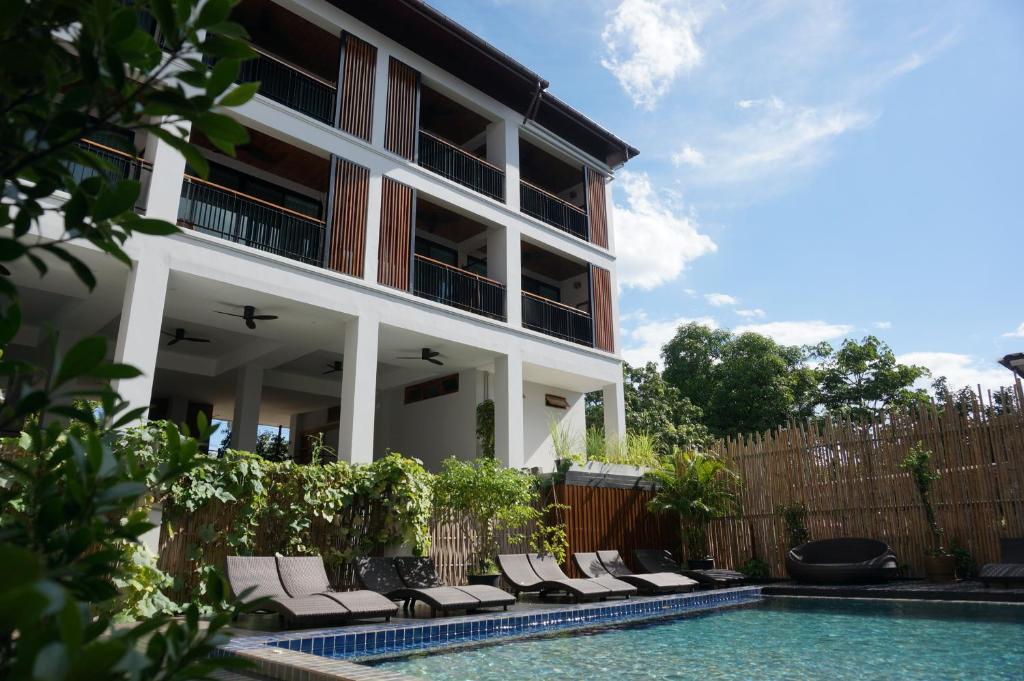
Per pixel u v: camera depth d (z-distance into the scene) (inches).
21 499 40.3
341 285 402.9
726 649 225.0
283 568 254.4
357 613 230.2
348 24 451.2
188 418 612.4
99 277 347.3
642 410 921.5
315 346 467.8
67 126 41.4
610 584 331.3
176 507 265.4
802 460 469.1
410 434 577.3
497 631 260.7
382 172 442.3
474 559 370.6
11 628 21.0
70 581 36.4
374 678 144.6
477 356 501.0
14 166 42.2
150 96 42.9
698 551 481.1
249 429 492.7
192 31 44.1
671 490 481.7
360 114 442.6
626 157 633.6
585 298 631.8
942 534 406.9
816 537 453.7
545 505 426.3
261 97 396.2
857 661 201.2
